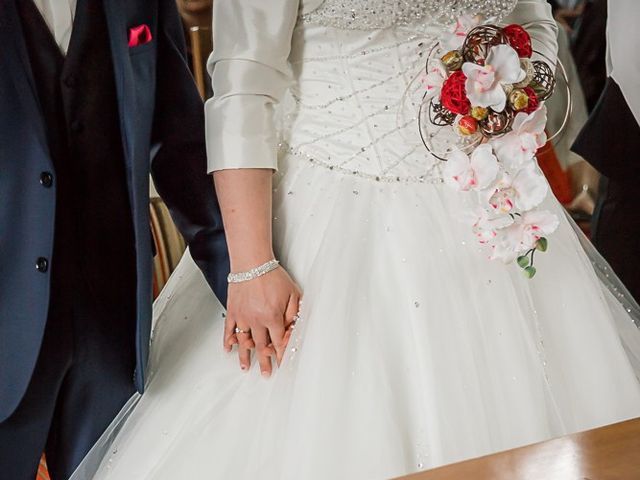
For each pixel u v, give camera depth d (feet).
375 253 5.56
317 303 5.32
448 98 5.24
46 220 5.46
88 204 5.80
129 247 6.02
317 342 5.16
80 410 5.97
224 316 5.98
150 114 5.76
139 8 5.78
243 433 5.32
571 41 10.61
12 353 5.45
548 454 3.52
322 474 4.82
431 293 5.37
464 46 5.29
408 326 5.36
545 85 5.44
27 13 5.51
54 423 5.98
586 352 5.67
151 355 6.11
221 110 5.51
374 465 4.85
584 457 3.48
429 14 5.62
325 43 5.69
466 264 5.54
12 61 5.38
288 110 5.92
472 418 5.02
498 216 5.35
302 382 5.08
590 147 8.98
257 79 5.50
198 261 6.15
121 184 5.90
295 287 5.51
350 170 5.72
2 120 5.38
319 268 5.44
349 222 5.58
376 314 5.36
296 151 5.87
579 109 10.54
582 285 5.87
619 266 9.05
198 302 6.27
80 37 5.58
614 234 9.04
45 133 5.47
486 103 5.22
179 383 5.75
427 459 4.97
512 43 5.32
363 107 5.69
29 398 5.64
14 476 5.68
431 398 5.09
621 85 8.49
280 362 5.39
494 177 5.24
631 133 8.81
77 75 5.61
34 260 5.45
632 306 6.67
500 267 5.57
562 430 5.28
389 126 5.69
